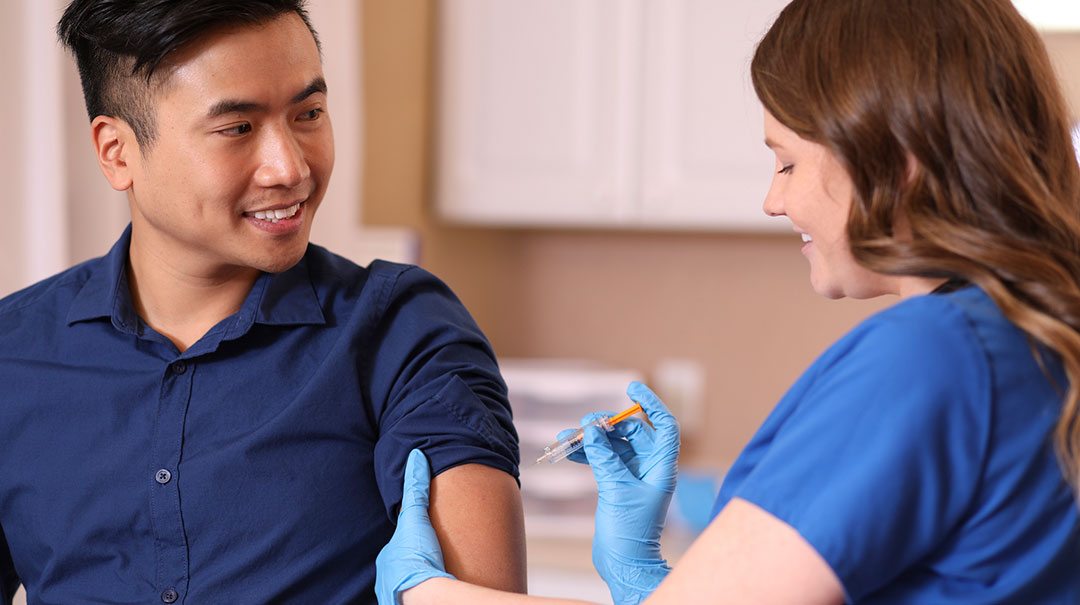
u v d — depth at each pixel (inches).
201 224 39.3
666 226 109.4
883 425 29.7
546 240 125.0
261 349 42.4
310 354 42.6
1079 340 30.6
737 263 122.0
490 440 41.6
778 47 34.4
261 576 40.3
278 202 39.0
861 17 32.7
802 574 29.5
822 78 32.7
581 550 95.0
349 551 41.3
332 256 45.9
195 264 41.8
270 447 40.8
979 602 30.8
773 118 34.8
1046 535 31.4
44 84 66.3
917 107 31.6
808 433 30.5
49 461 41.9
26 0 65.7
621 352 124.4
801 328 121.2
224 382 41.8
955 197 32.0
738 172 107.0
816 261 35.4
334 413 41.6
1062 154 33.6
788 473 30.2
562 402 101.4
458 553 39.3
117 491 41.0
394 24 110.1
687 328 123.3
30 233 66.4
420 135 114.9
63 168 67.9
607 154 109.1
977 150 31.6
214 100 37.7
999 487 30.4
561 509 100.3
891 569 29.9
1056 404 31.0
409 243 96.0
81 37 39.7
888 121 31.9
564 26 109.3
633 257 123.8
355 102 94.7
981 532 30.5
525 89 110.5
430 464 40.9
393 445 41.3
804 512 29.6
